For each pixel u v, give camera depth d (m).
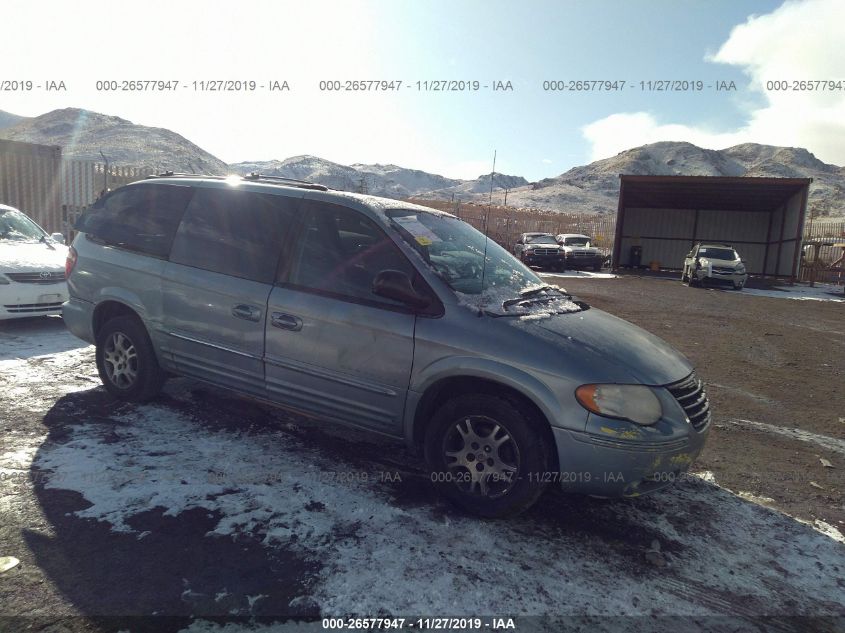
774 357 8.90
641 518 3.67
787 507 3.97
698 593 2.95
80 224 5.39
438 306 3.59
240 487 3.66
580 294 16.75
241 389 4.30
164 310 4.61
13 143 13.92
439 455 3.56
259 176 4.91
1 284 7.02
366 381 3.75
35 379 5.53
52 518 3.17
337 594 2.72
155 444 4.20
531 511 3.66
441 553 3.12
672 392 3.43
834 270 25.09
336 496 3.64
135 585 2.69
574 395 3.20
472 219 31.58
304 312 3.93
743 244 29.19
